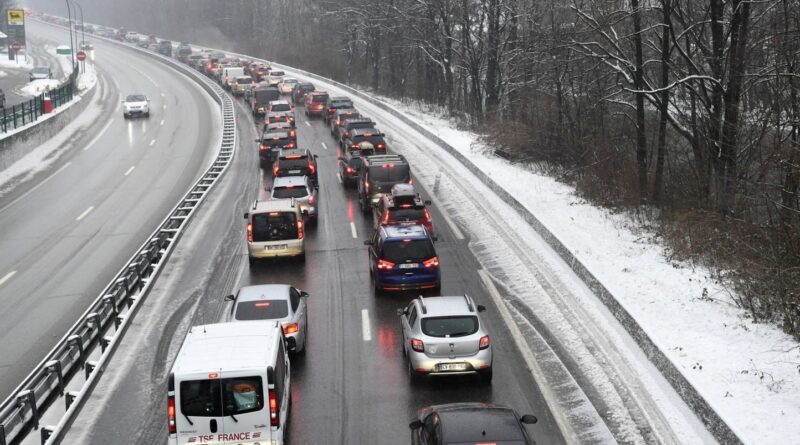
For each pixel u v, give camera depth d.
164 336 17.61
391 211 24.02
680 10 27.30
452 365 13.99
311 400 13.99
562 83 37.50
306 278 21.73
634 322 15.77
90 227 30.16
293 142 39.84
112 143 50.44
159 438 12.93
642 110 27.78
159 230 25.02
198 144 48.81
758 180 22.52
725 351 14.63
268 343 11.85
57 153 47.53
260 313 15.53
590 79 35.88
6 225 31.08
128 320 17.86
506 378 14.59
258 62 101.56
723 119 25.80
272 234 22.84
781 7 24.75
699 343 15.13
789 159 19.80
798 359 14.00
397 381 14.72
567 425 12.59
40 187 38.34
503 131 40.62
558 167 34.88
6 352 18.11
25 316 20.55
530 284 20.20
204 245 25.66
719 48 25.06
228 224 28.44
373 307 19.09
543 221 24.64
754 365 13.87
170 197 35.03
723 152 24.34
